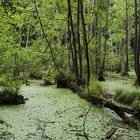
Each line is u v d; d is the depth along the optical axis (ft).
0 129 31.22
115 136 31.55
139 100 45.78
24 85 63.31
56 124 34.27
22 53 63.00
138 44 68.23
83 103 46.01
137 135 32.19
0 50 58.08
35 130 31.83
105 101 41.63
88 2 69.26
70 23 59.93
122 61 109.29
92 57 81.15
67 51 72.02
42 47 67.77
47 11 65.62
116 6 102.68
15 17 58.59
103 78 78.95
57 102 46.01
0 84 46.24
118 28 113.70
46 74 77.30
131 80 80.69
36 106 42.70
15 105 42.78
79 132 31.91
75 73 59.00
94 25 83.25
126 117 37.27
